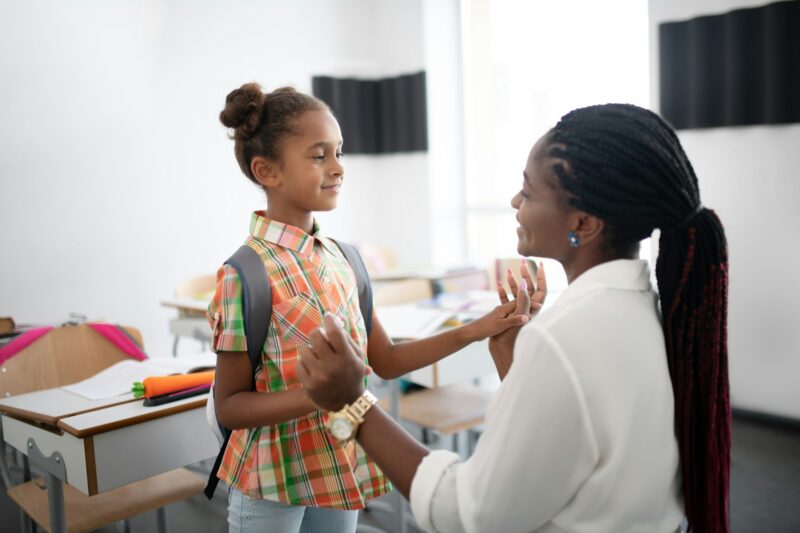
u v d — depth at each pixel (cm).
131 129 421
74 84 397
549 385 59
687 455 67
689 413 67
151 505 163
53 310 395
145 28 423
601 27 381
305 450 104
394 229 534
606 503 61
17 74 378
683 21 322
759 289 318
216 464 111
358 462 109
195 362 178
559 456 59
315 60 501
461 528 63
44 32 386
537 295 103
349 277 113
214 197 459
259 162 104
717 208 326
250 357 98
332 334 67
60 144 394
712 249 66
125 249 420
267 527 107
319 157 104
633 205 63
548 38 419
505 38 458
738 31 305
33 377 191
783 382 316
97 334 205
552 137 67
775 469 261
